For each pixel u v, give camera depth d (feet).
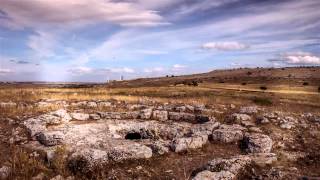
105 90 164.35
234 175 39.24
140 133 61.57
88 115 72.84
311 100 187.42
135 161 43.96
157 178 39.93
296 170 43.06
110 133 61.05
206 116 72.54
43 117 63.82
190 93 188.24
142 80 610.65
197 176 37.06
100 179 38.91
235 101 124.67
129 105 90.38
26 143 51.55
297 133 63.31
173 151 49.57
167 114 78.13
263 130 63.05
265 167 43.19
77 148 47.09
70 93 124.36
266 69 634.43
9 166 41.04
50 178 39.06
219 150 52.37
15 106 78.64
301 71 570.46
